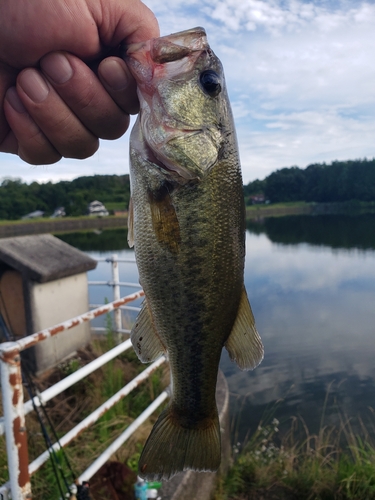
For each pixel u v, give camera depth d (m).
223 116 0.22
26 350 0.60
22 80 0.18
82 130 0.20
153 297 0.22
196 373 0.23
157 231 0.21
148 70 0.20
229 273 0.22
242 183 0.22
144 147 0.21
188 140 0.21
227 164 0.22
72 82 0.18
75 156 0.21
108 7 0.18
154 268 0.21
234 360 0.23
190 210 0.21
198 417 0.23
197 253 0.21
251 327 0.23
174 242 0.21
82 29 0.17
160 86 0.21
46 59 0.18
